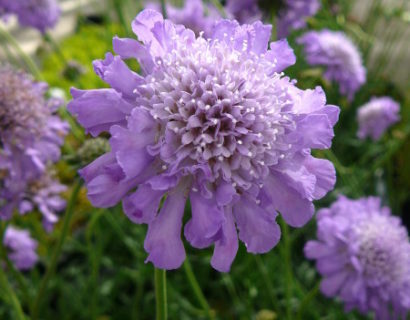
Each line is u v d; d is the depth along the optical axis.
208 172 0.09
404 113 0.32
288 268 0.18
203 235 0.09
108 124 0.09
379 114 0.27
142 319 0.23
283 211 0.10
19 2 0.24
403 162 0.29
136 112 0.09
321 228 0.17
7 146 0.16
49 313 0.22
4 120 0.16
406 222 0.28
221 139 0.09
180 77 0.10
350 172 0.24
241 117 0.09
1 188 0.16
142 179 0.09
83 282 0.23
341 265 0.16
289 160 0.10
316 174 0.10
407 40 0.37
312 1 0.25
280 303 0.22
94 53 0.34
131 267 0.25
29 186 0.18
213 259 0.09
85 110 0.09
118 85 0.09
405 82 0.36
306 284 0.23
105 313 0.23
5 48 0.26
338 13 0.33
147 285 0.24
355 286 0.16
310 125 0.09
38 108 0.16
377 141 0.30
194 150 0.09
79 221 0.25
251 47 0.10
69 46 0.35
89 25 0.37
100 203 0.09
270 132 0.09
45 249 0.24
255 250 0.09
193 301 0.23
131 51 0.10
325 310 0.22
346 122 0.31
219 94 0.10
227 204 0.09
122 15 0.22
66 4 0.42
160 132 0.09
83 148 0.14
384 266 0.16
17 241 0.20
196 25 0.26
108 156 0.09
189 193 0.09
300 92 0.10
